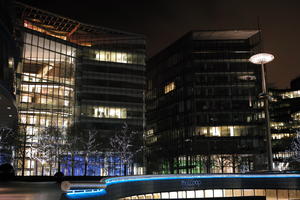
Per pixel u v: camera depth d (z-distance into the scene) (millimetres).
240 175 43781
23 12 82250
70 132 72125
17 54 34312
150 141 120438
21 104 76688
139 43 94312
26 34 80250
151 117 121812
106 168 77000
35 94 79062
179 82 106375
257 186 43188
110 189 20422
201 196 44250
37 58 81250
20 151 62219
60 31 94062
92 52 89000
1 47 26734
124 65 91125
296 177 41219
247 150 94625
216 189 42719
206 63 101812
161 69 118625
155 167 103938
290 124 150500
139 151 85000
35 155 69062
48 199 13430
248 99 99250
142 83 91625
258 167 93500
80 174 74000
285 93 161625
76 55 87438
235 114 98000
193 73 101062
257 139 96000
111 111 86312
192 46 103000
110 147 78938
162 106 115188
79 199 14461
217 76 100938
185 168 96062
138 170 83188
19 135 59719
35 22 89562
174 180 39219
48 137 68938
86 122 83250
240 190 45000
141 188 31844
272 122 154000
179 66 107500
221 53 102438
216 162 91188
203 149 94125
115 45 91812
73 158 70688
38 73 80688
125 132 83875
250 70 101062
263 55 45094
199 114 97938
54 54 83875
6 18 28797
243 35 101812
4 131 57406
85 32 94562
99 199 16391
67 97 83500
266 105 45125
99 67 88438
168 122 109688
